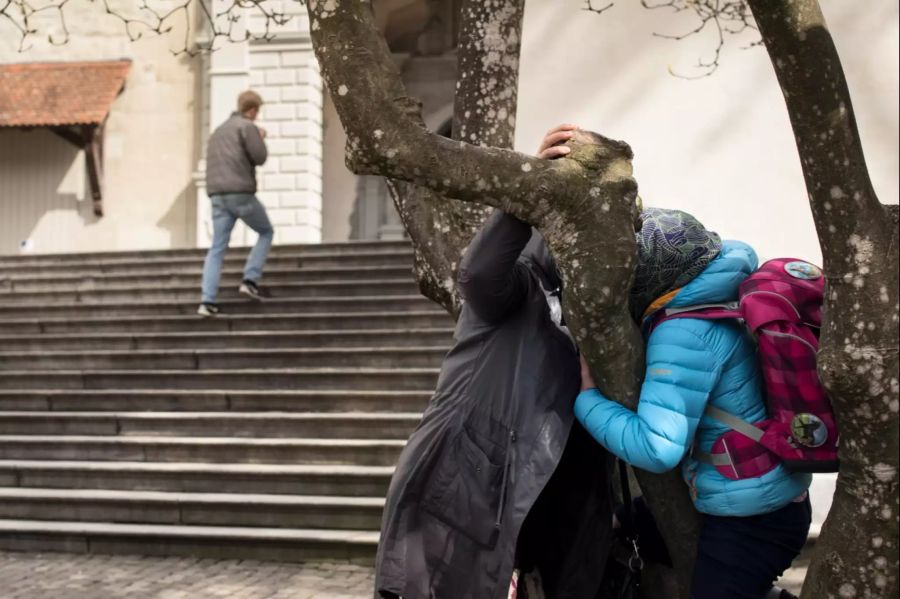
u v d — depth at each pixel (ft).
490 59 11.81
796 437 8.22
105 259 42.16
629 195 8.29
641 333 8.92
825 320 7.56
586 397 8.68
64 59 67.62
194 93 66.90
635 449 8.21
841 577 7.66
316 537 20.13
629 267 8.22
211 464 23.20
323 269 35.37
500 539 8.46
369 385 26.14
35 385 28.66
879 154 21.08
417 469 8.81
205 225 65.77
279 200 62.23
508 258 8.54
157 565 19.95
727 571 8.75
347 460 22.74
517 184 8.04
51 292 37.14
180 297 35.55
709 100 21.58
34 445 24.39
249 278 32.99
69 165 68.39
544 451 8.57
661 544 10.35
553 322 9.18
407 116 8.05
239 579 18.78
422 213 11.51
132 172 67.46
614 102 21.80
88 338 31.32
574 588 9.29
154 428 25.02
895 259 7.30
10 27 67.56
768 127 21.38
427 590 8.64
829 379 7.38
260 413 25.04
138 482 22.79
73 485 23.11
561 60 21.97
